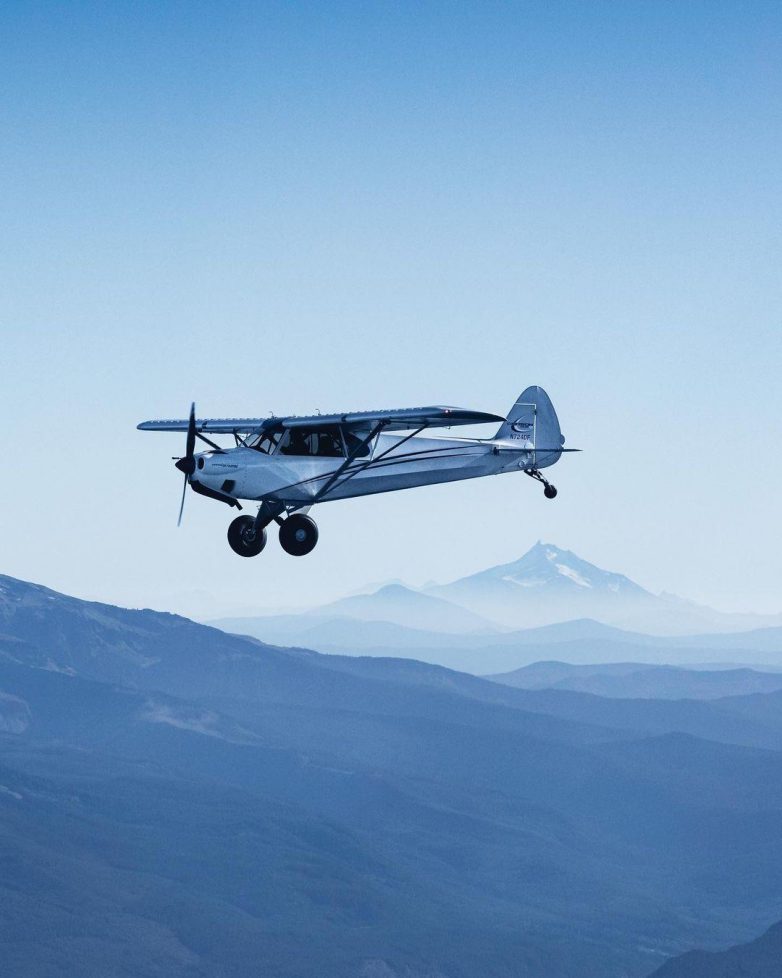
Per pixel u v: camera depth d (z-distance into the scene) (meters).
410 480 69.25
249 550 65.50
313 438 65.50
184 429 68.69
